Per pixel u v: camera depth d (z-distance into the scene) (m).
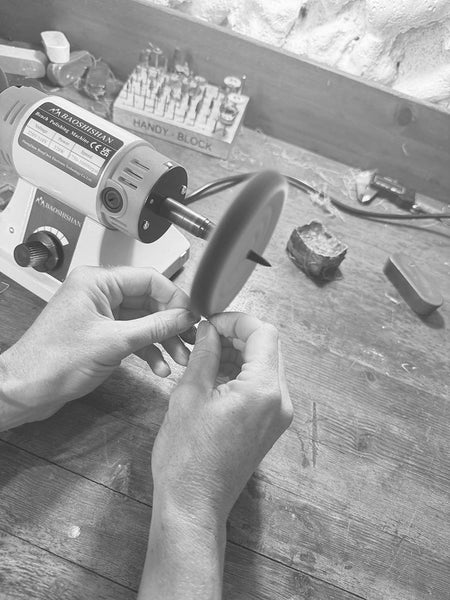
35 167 0.62
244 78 0.92
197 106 0.91
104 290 0.59
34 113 0.61
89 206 0.61
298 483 0.62
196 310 0.46
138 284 0.62
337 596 0.56
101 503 0.57
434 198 0.96
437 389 0.73
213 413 0.50
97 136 0.59
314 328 0.76
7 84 0.70
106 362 0.56
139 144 0.60
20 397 0.55
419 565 0.59
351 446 0.66
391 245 0.88
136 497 0.58
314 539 0.59
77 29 0.95
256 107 0.96
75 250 0.67
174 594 0.46
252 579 0.55
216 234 0.40
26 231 0.69
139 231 0.60
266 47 0.86
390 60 0.89
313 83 0.88
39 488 0.57
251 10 0.91
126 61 0.97
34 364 0.55
